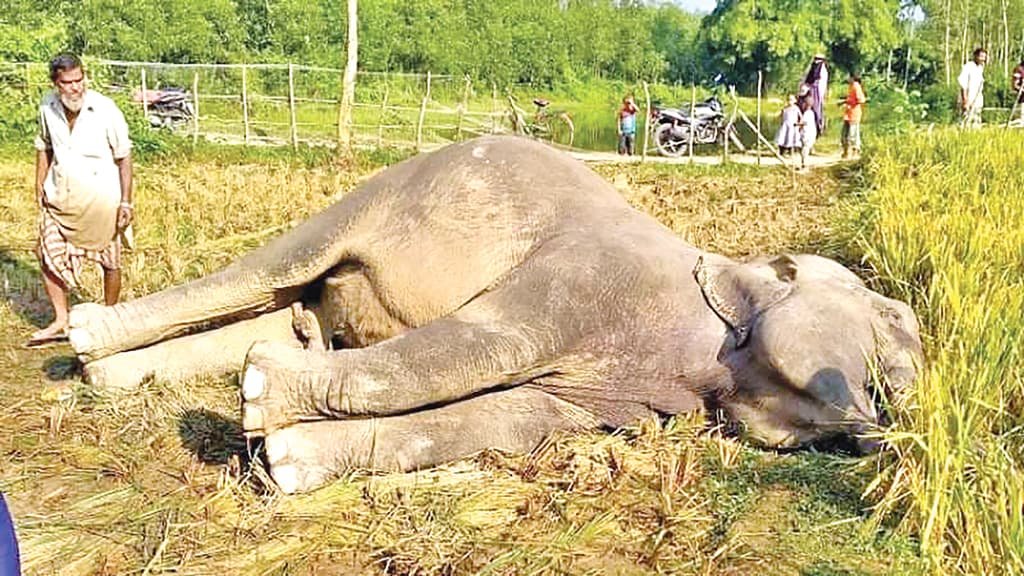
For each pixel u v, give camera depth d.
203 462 4.55
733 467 4.42
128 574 3.66
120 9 32.16
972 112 19.23
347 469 4.28
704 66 60.47
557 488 4.27
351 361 4.32
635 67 54.94
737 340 4.65
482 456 4.46
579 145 28.20
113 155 6.54
